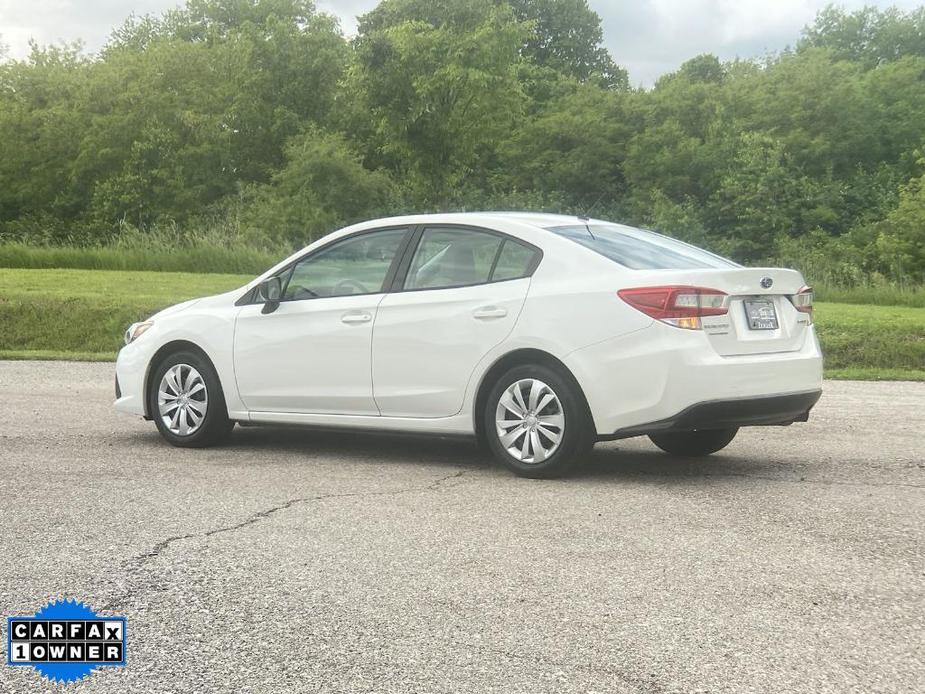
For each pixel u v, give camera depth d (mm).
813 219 47719
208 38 68188
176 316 7840
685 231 47750
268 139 54250
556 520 5305
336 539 4918
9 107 55094
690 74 76625
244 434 8391
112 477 6465
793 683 3170
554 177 55312
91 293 18516
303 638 3578
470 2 41125
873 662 3346
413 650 3457
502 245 6738
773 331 6457
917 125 53750
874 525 5211
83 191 53219
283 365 7320
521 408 6449
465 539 4914
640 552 4684
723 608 3891
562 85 65500
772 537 4953
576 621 3742
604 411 6164
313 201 45281
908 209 43500
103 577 4293
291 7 71812
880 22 75938
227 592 4094
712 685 3154
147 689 3152
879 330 14859
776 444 7910
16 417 9078
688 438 7340
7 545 4793
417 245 7062
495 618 3777
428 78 40062
